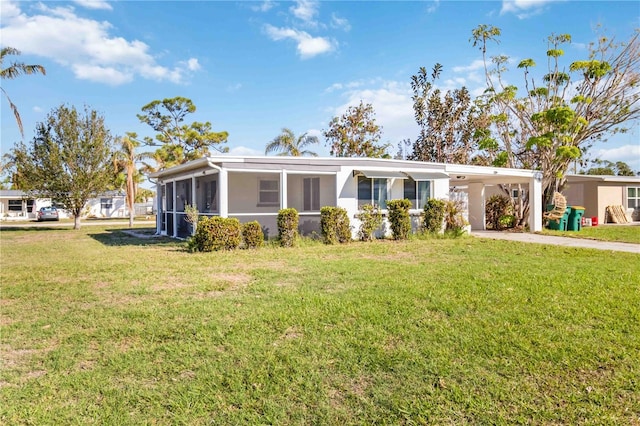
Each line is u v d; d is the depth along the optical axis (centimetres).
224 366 374
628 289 652
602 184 2520
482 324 479
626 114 2073
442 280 723
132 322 502
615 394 322
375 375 354
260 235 1267
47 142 2383
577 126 2020
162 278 779
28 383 347
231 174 1638
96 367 377
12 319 525
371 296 607
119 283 734
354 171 1493
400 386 335
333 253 1131
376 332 453
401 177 1533
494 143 2234
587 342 422
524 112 2228
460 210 1702
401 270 831
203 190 1756
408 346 415
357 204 1512
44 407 309
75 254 1169
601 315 511
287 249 1225
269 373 359
